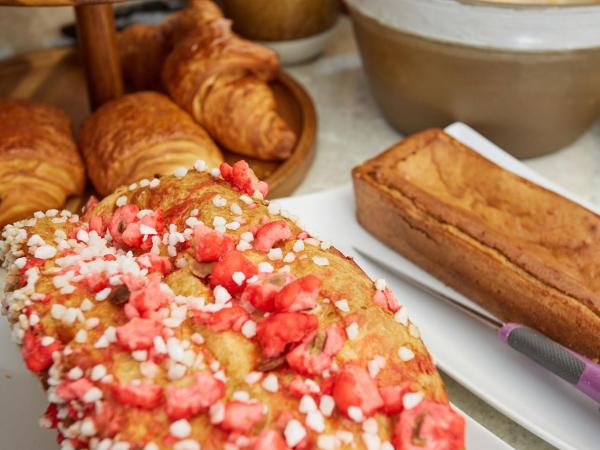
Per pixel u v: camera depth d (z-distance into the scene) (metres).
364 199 0.45
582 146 0.59
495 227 0.41
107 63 0.55
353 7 0.52
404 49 0.50
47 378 0.26
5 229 0.31
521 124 0.52
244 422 0.23
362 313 0.27
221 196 0.31
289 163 0.52
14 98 0.59
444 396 0.26
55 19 0.68
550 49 0.46
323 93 0.65
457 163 0.45
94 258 0.29
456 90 0.50
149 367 0.24
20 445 0.33
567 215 0.41
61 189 0.49
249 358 0.25
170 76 0.56
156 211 0.31
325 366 0.25
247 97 0.52
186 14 0.59
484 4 0.45
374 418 0.24
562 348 0.35
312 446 0.23
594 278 0.38
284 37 0.65
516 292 0.39
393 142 0.59
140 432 0.23
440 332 0.39
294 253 0.29
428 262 0.44
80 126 0.55
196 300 0.27
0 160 0.46
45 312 0.27
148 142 0.48
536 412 0.35
